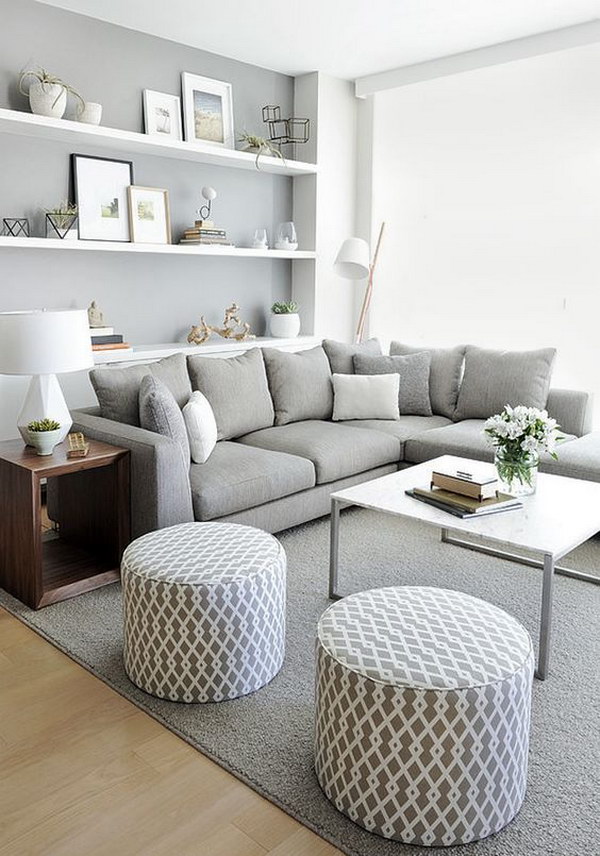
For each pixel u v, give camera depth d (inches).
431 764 68.1
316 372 181.9
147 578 90.5
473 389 185.2
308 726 87.7
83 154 177.5
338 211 231.8
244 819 73.4
